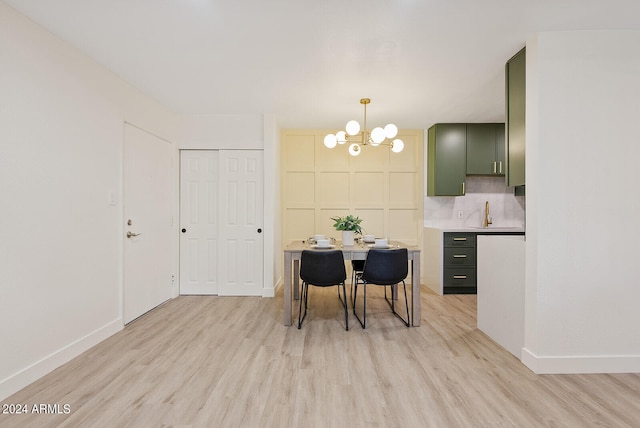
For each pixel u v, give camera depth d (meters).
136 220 3.19
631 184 2.11
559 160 2.11
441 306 3.70
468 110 3.82
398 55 2.45
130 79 2.92
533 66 2.14
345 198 4.78
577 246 2.12
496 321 2.64
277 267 4.38
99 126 2.63
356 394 1.88
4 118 1.84
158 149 3.62
